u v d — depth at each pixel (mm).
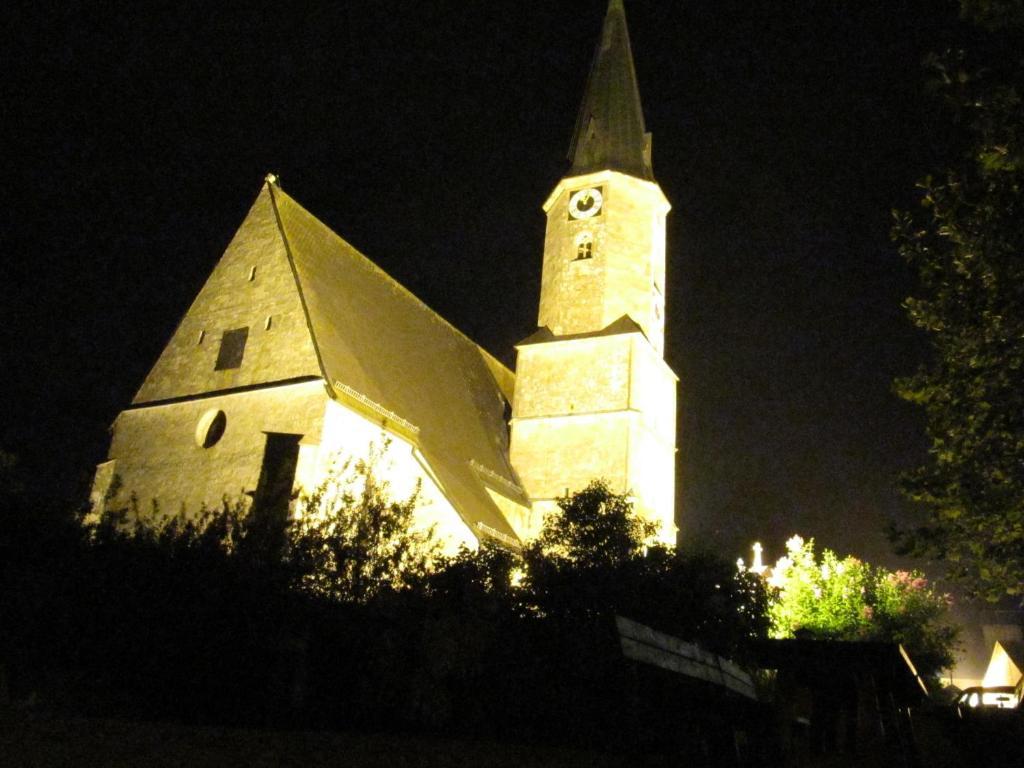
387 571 18047
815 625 35438
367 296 35562
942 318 12805
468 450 34781
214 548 16797
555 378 38156
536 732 16781
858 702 14906
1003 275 11891
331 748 10664
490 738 16359
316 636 16922
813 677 15055
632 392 36594
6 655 14625
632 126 42688
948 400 12781
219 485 27297
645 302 39281
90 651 15391
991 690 16172
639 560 21172
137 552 16469
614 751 14344
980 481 12531
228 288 31516
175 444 29094
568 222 40562
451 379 38375
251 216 32719
